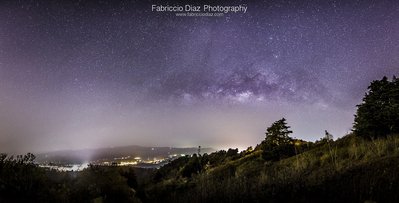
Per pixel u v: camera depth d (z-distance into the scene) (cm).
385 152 1111
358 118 1656
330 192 638
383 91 1596
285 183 734
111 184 803
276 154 2116
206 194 769
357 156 1216
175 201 856
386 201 541
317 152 1758
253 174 1531
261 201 666
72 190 672
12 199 525
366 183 644
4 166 593
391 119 1485
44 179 636
